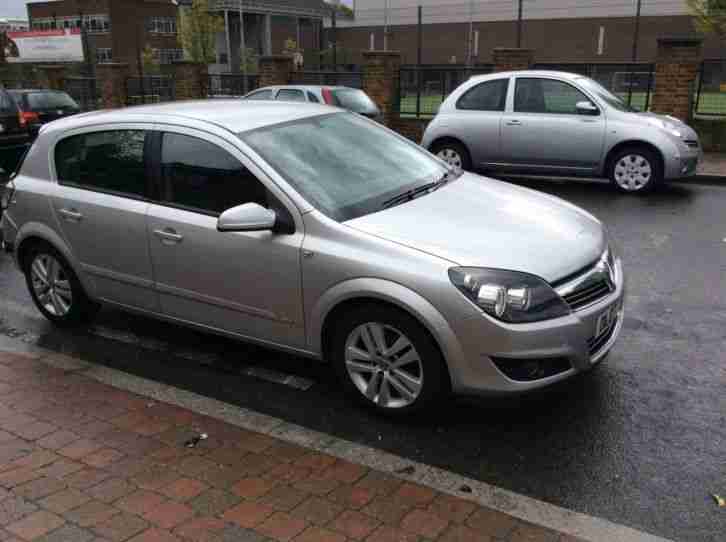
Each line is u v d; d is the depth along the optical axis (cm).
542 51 5306
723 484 330
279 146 431
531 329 346
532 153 1086
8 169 1303
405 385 380
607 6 5022
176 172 445
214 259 426
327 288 384
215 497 318
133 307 489
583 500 318
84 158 495
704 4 1464
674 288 603
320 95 1541
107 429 381
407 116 1808
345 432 383
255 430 381
